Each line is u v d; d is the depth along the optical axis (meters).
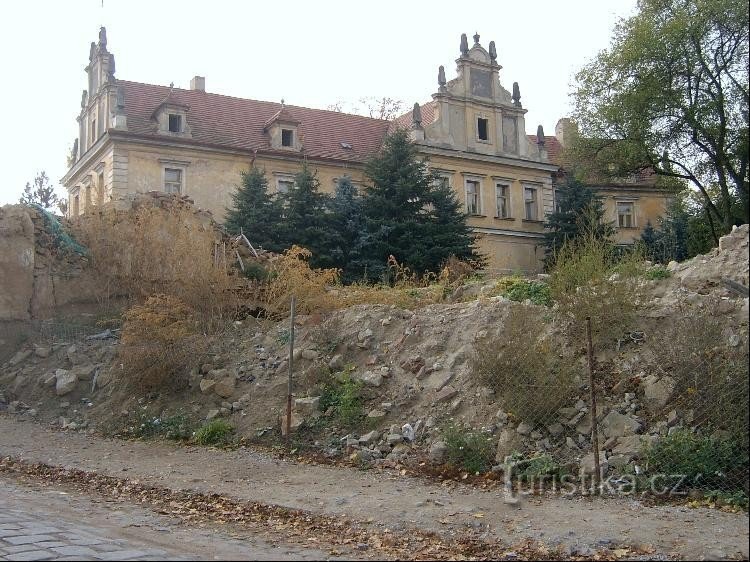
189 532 7.16
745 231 13.02
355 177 39.88
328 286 17.56
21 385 15.41
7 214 17.97
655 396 9.41
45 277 18.31
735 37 27.56
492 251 41.97
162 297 15.46
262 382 12.98
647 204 47.66
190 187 35.09
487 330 11.74
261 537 7.06
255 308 16.44
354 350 13.20
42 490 9.20
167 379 13.68
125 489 9.21
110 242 18.84
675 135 29.39
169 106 34.91
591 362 8.67
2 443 12.16
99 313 18.27
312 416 11.47
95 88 38.19
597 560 6.14
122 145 33.53
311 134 40.69
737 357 9.00
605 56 30.38
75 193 40.25
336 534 7.20
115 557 6.05
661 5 29.28
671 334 9.91
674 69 28.86
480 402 10.39
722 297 10.84
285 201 32.00
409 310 14.52
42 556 6.00
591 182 35.19
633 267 11.16
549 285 12.59
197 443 11.71
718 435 8.43
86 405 14.14
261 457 10.63
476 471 9.20
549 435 9.47
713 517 7.14
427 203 32.28
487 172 42.38
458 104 41.94
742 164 27.45
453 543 6.77
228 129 37.72
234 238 21.84
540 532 6.89
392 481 9.12
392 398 11.45
